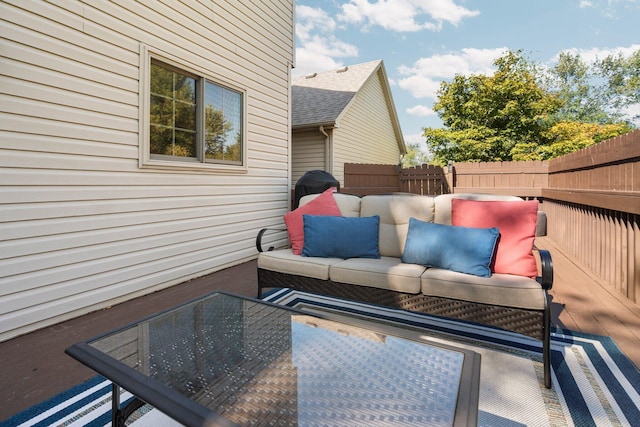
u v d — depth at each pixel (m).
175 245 3.50
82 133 2.67
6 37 2.23
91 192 2.75
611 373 1.75
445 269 2.17
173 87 3.47
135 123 3.07
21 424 1.43
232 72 4.19
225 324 1.64
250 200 4.60
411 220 2.53
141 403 1.32
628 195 2.52
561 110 22.14
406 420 0.98
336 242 2.60
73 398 1.61
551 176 5.88
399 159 12.67
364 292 2.23
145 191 3.19
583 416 1.45
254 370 1.25
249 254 4.58
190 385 1.14
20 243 2.33
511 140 10.93
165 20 3.30
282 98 5.27
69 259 2.61
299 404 1.06
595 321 2.36
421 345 1.42
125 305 2.93
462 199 2.49
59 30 2.50
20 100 2.31
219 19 3.96
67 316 2.60
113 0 2.85
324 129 7.56
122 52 2.93
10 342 2.23
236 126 4.33
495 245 2.12
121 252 2.99
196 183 3.75
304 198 3.22
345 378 1.20
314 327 1.62
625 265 2.84
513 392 1.61
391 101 11.13
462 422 0.92
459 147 11.42
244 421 0.98
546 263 1.74
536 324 1.72
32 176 2.39
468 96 11.55
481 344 2.10
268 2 4.88
